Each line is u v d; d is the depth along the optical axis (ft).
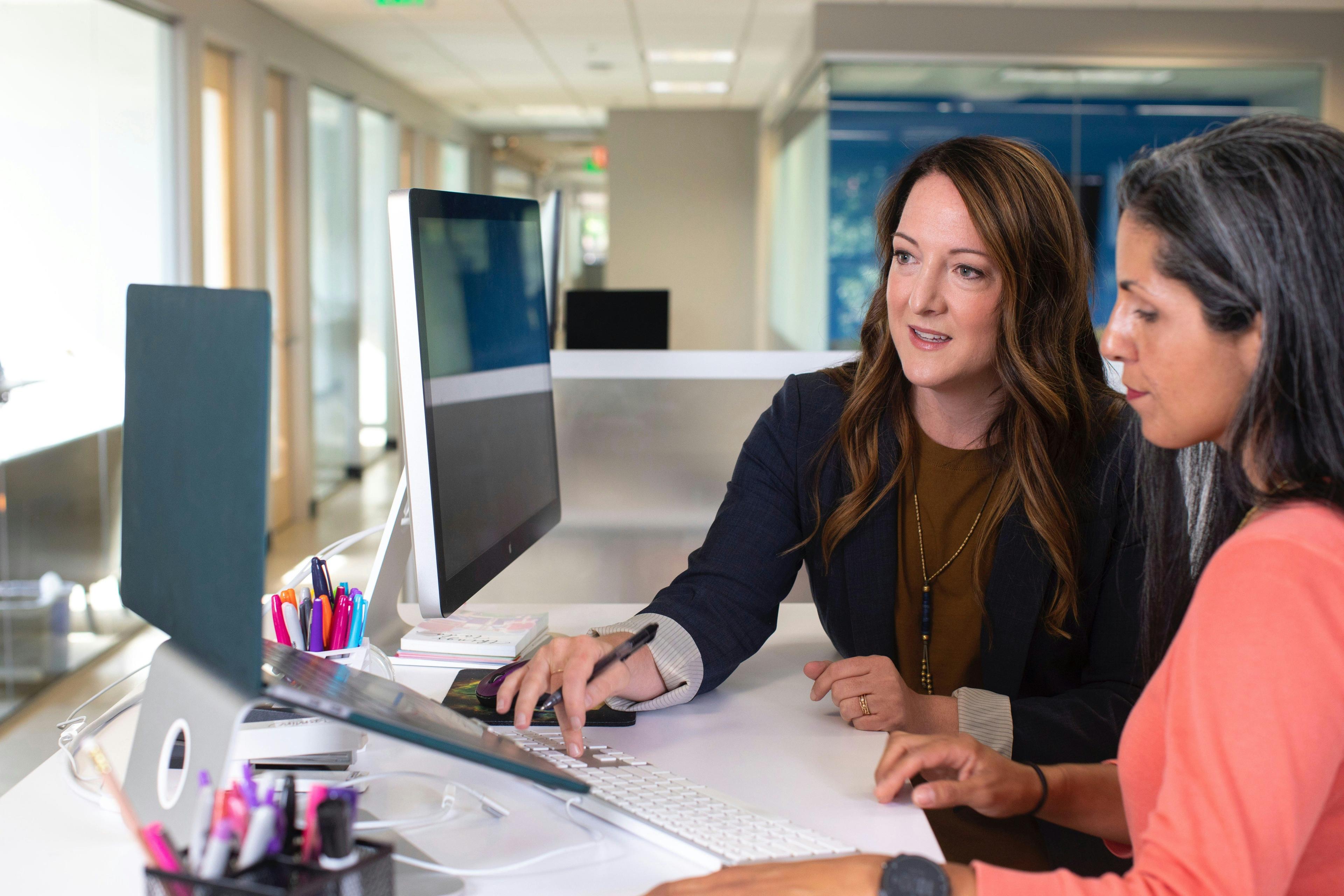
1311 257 2.06
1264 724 1.98
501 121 40.14
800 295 23.45
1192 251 2.17
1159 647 3.29
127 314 3.05
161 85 15.48
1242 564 2.09
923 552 4.47
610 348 16.49
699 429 7.77
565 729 3.48
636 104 33.68
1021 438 4.15
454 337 3.75
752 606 4.24
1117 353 2.37
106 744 3.48
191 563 2.54
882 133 19.45
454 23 21.47
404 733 2.40
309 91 22.04
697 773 3.31
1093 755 3.72
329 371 24.04
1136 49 19.11
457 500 3.68
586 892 2.58
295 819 2.42
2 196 11.15
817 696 3.80
